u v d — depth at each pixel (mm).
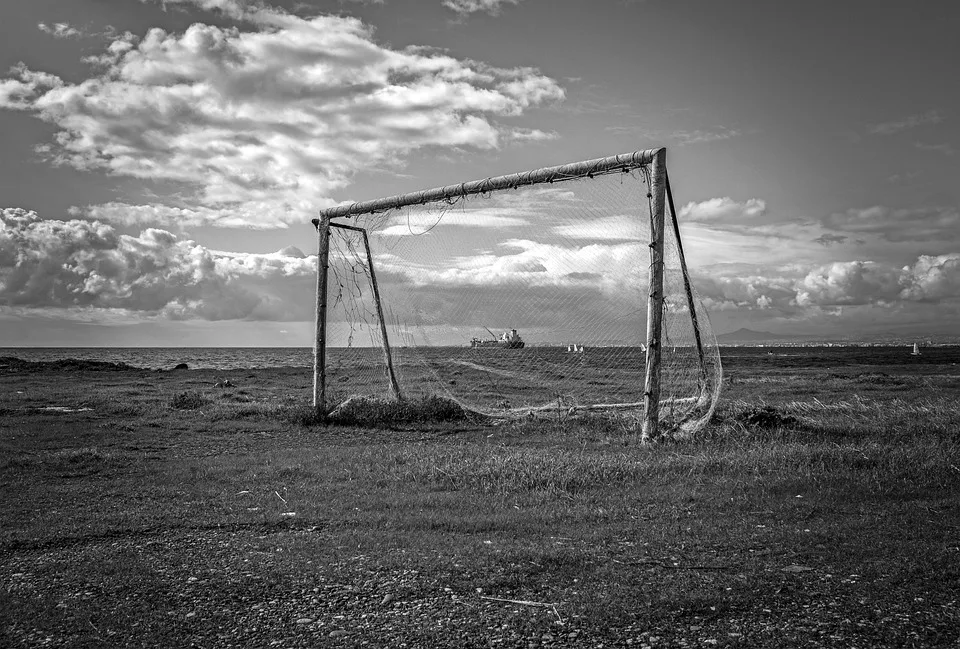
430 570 5270
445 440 13305
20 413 17250
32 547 6234
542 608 4488
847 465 9062
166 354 145375
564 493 8070
